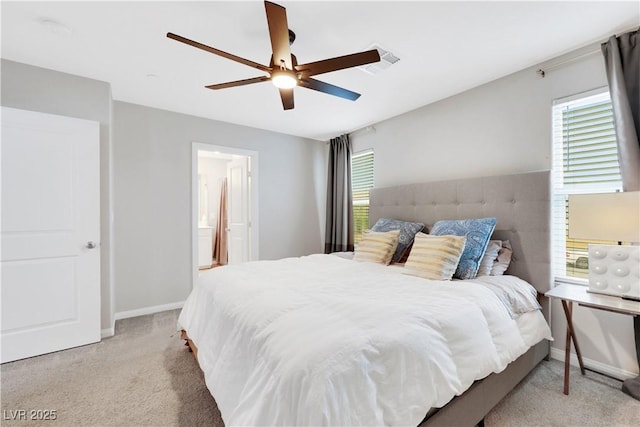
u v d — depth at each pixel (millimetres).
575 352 2135
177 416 1624
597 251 1891
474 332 1420
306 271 2299
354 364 1017
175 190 3512
